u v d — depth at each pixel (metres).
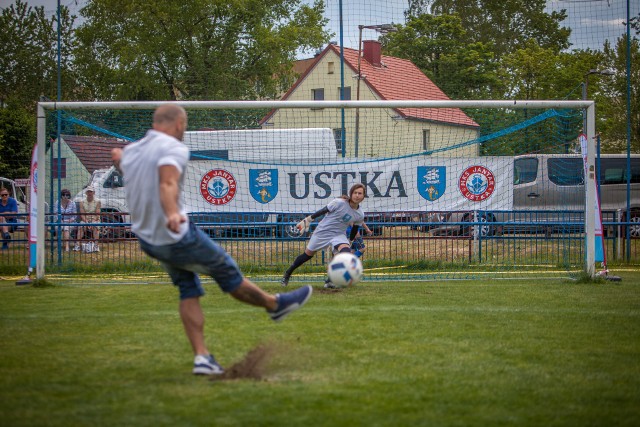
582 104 9.69
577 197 18.66
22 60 28.09
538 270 11.55
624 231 13.91
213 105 9.44
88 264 11.51
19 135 26.31
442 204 12.36
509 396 4.02
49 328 6.05
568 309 7.22
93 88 29.05
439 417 3.62
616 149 22.78
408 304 7.54
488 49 33.41
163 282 9.91
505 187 12.34
